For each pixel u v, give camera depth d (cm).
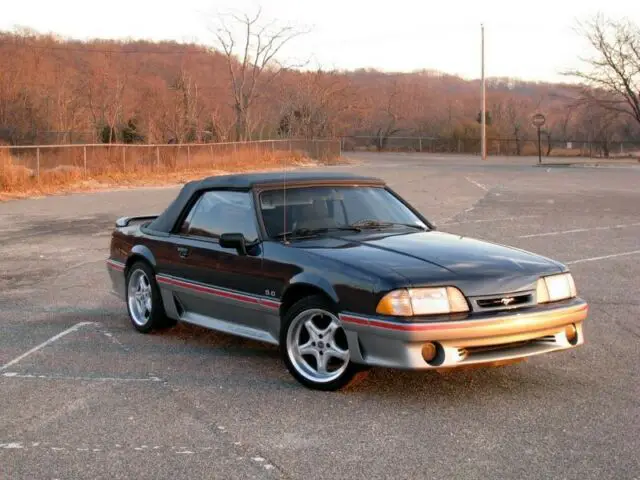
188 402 582
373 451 483
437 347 550
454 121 8131
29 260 1289
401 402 574
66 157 3130
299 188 699
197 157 3728
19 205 2214
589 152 6469
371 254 601
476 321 547
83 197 2478
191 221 740
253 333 666
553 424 527
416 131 8269
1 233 1627
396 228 695
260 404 574
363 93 8981
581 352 716
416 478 443
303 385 611
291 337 613
